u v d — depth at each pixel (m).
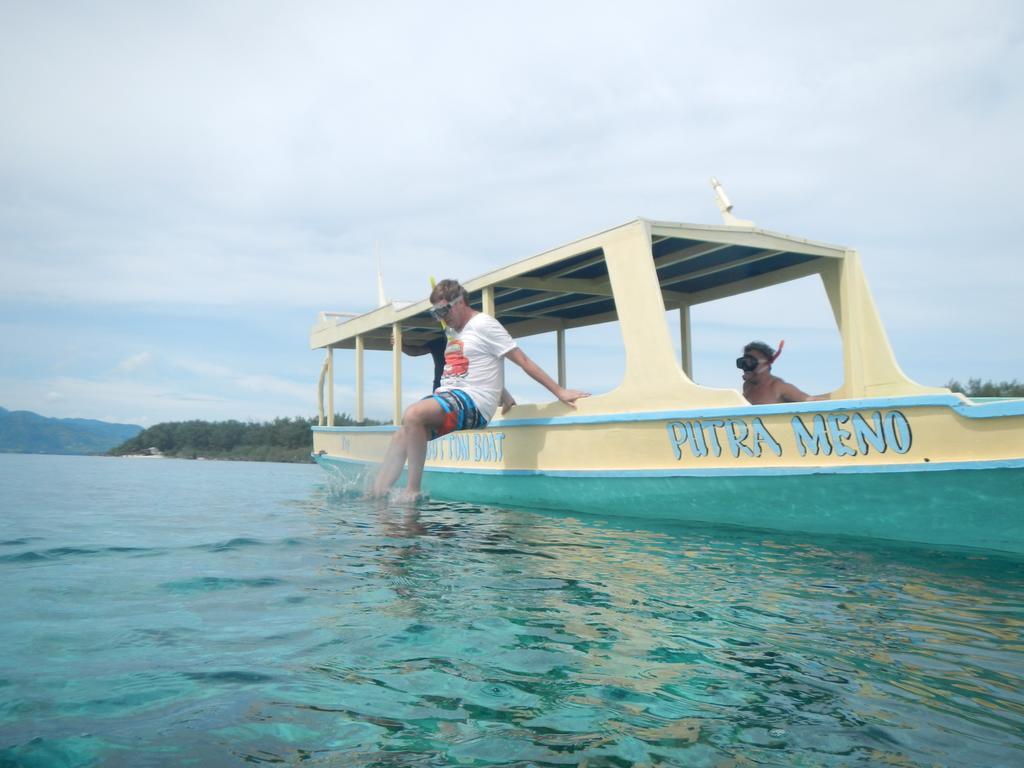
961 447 4.11
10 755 1.58
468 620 2.69
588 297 9.08
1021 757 1.63
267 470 21.11
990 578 3.49
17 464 26.16
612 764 1.58
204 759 1.58
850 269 6.80
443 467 8.55
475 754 1.62
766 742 1.69
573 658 2.27
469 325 6.81
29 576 3.51
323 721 1.79
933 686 2.06
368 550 4.25
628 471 6.11
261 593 3.12
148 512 6.83
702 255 6.91
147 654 2.29
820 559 3.99
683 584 3.33
